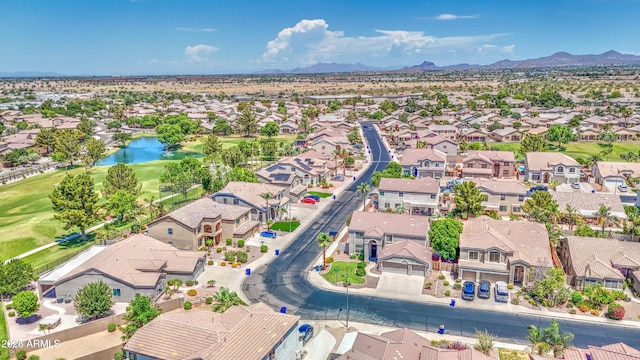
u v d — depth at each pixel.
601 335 58.28
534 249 74.00
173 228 84.12
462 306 65.88
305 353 55.19
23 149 167.38
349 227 82.50
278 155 174.00
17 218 104.50
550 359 46.97
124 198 95.19
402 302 67.12
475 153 137.12
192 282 71.69
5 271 66.62
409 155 139.50
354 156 170.62
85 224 88.75
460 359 46.31
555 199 99.81
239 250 85.75
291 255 83.94
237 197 98.12
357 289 71.19
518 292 68.69
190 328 48.47
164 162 158.88
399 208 102.12
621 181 120.69
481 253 73.69
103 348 55.25
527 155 134.25
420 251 76.50
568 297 66.12
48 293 69.25
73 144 154.38
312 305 66.44
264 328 49.56
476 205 93.44
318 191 126.06
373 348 48.41
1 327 59.50
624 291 69.00
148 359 46.78
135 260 70.62
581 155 160.12
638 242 74.56
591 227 93.25
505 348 55.62
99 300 60.00
